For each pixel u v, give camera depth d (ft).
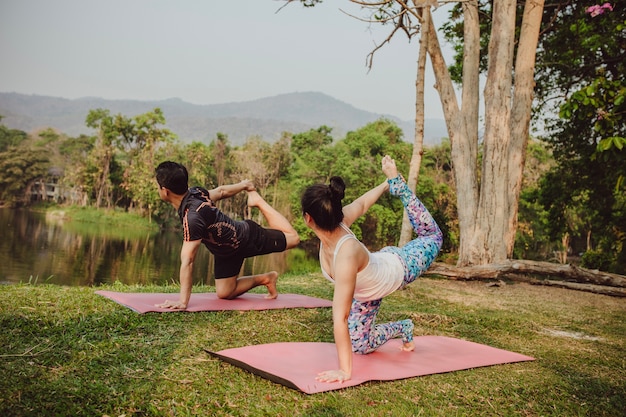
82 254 106.63
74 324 13.56
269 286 18.99
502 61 35.32
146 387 10.07
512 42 35.60
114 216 218.18
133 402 9.40
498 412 10.44
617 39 44.47
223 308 16.63
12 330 12.60
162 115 226.38
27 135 351.05
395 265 12.35
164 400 9.64
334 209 11.22
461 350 14.60
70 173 247.29
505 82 35.27
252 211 167.53
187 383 10.50
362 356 13.05
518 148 35.96
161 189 15.53
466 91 37.37
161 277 75.20
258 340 13.96
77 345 12.07
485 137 35.73
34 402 9.00
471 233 35.88
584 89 31.99
